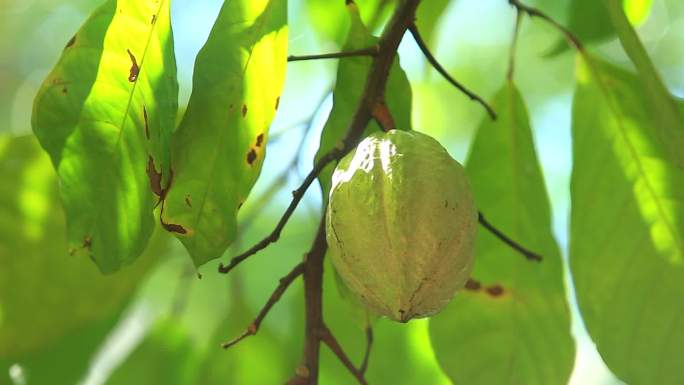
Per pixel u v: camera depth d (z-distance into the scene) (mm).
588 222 1759
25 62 2809
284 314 2068
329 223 1517
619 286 1750
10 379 1892
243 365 1928
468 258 1505
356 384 1944
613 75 1755
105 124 1533
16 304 1822
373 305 1509
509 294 1785
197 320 2064
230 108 1545
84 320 1832
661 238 1743
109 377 1918
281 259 2100
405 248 1485
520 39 2574
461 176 1511
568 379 1777
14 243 1823
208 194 1544
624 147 1752
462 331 1785
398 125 1658
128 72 1533
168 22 1535
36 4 2768
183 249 1945
